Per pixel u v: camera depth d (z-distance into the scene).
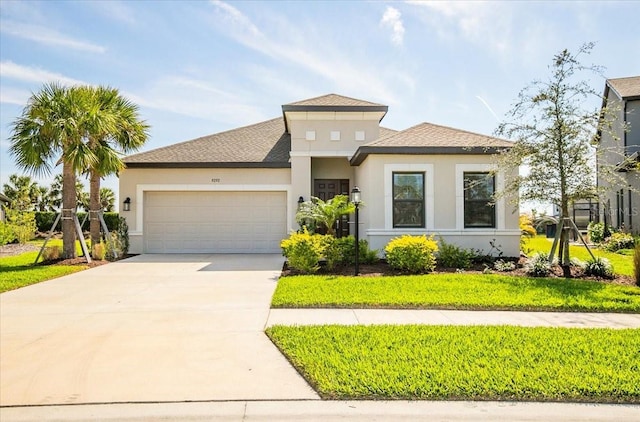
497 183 12.95
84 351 5.20
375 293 8.37
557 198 10.90
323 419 3.58
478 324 6.39
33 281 10.10
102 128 13.19
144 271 11.89
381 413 3.67
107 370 4.59
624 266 12.36
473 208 13.07
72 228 14.17
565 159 10.63
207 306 7.59
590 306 7.34
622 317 6.88
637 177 18.75
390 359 4.76
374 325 6.25
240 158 16.83
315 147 15.85
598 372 4.37
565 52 10.42
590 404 3.83
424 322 6.53
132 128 14.97
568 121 10.48
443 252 12.02
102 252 14.20
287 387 4.16
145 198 16.61
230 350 5.23
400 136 13.71
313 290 8.66
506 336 5.62
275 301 7.69
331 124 15.90
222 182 16.58
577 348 5.14
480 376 4.26
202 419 3.59
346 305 7.54
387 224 12.94
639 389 3.97
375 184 12.98
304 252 11.11
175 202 16.73
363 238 14.45
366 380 4.18
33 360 4.89
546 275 10.54
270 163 16.44
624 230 20.19
